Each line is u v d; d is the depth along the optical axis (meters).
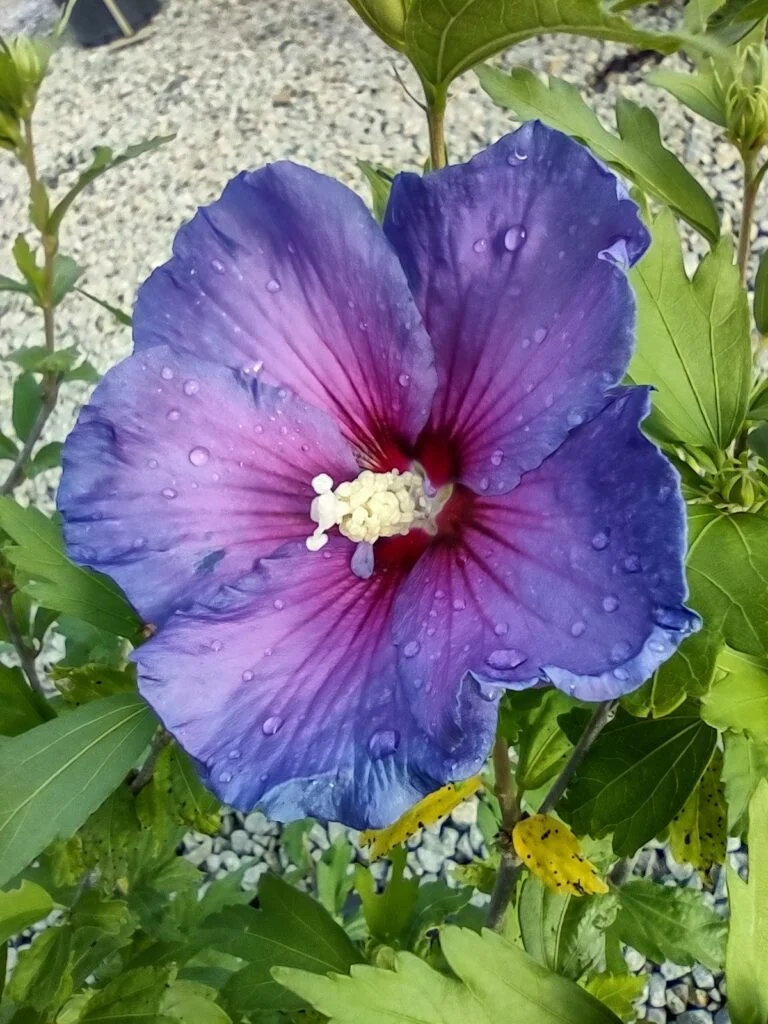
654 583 0.13
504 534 0.16
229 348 0.18
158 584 0.18
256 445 0.18
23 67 0.27
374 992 0.18
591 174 0.15
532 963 0.18
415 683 0.16
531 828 0.22
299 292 0.18
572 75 0.84
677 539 0.13
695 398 0.19
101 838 0.26
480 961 0.18
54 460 0.38
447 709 0.14
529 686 0.14
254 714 0.16
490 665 0.14
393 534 0.18
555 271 0.16
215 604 0.18
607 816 0.22
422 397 0.18
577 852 0.22
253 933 0.30
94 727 0.20
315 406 0.18
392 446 0.19
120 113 0.94
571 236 0.15
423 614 0.16
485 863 0.32
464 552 0.17
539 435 0.15
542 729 0.25
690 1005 0.49
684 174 0.22
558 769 0.25
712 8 0.18
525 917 0.27
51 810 0.19
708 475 0.19
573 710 0.24
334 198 0.17
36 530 0.23
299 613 0.18
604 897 0.27
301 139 0.87
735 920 0.17
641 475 0.14
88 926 0.27
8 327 0.80
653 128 0.22
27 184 0.90
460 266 0.16
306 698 0.17
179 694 0.17
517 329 0.16
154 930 0.32
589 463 0.15
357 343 0.18
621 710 0.23
